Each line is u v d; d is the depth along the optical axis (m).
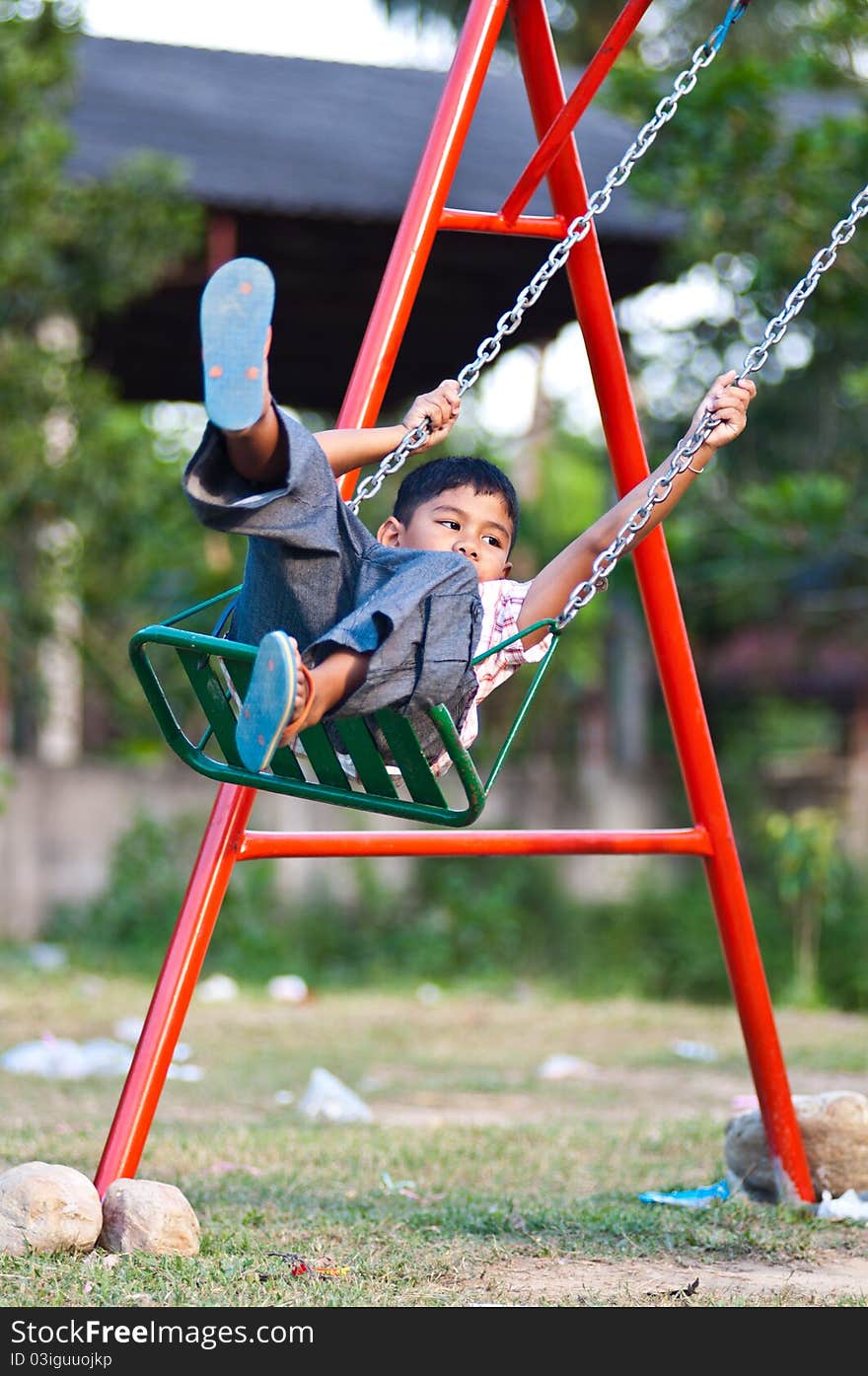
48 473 11.98
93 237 11.77
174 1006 3.97
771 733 17.61
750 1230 4.16
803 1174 4.53
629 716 15.12
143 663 3.21
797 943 13.06
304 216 12.37
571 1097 7.30
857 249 11.41
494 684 3.53
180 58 14.97
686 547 12.32
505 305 13.82
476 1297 3.39
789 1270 3.79
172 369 16.08
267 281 2.79
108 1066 7.68
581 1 21.27
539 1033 9.88
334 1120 6.44
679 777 14.68
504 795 14.29
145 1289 3.35
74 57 12.07
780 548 12.13
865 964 12.38
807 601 14.94
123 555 12.91
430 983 12.81
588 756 15.41
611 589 14.11
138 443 12.78
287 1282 3.44
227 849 4.05
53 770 13.29
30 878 13.17
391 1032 9.71
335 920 13.53
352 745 3.12
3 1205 3.61
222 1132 5.73
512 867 14.05
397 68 15.45
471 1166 5.24
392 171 12.87
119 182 11.71
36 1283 3.33
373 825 13.65
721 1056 8.80
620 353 4.52
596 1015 10.88
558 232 4.47
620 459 4.54
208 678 3.21
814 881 12.59
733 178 11.34
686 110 11.21
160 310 14.24
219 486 2.96
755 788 14.86
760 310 12.02
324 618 3.10
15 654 13.10
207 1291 3.34
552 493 19.31
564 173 4.46
